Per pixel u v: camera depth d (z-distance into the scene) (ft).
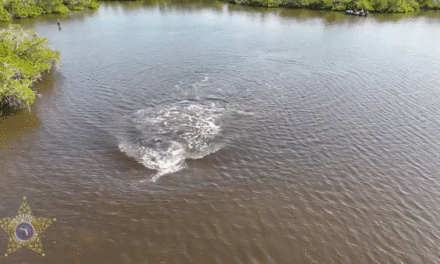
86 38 264.11
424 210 97.91
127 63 208.03
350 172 112.88
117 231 88.58
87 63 206.59
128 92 165.89
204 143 125.70
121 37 268.41
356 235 89.35
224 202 99.09
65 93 164.45
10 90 140.97
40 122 137.08
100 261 80.23
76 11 377.50
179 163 114.62
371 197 102.32
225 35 282.36
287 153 122.01
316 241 87.40
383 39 280.92
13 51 172.55
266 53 235.81
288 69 204.95
